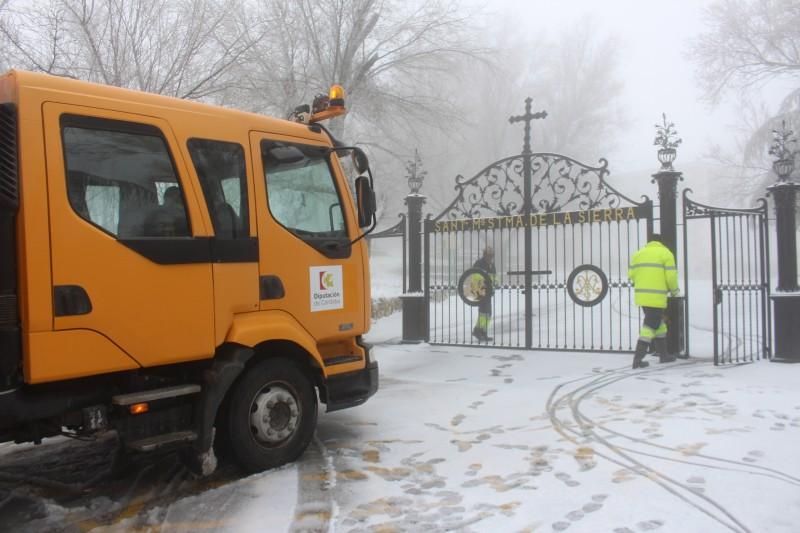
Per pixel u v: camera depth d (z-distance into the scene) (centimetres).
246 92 1137
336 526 368
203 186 436
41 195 354
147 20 941
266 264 468
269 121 491
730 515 360
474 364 894
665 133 904
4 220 348
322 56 1429
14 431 378
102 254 377
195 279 421
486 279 1050
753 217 907
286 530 366
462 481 436
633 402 643
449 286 1098
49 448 552
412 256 1102
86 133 381
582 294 955
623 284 932
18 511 414
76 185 372
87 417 386
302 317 491
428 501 402
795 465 438
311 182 517
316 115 536
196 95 967
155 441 407
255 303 458
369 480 445
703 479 417
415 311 1090
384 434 560
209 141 446
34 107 358
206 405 425
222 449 459
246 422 455
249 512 394
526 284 1005
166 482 458
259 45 1162
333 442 538
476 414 620
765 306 869
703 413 586
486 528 357
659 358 873
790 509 366
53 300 355
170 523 384
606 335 1209
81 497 436
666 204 889
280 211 486
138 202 401
